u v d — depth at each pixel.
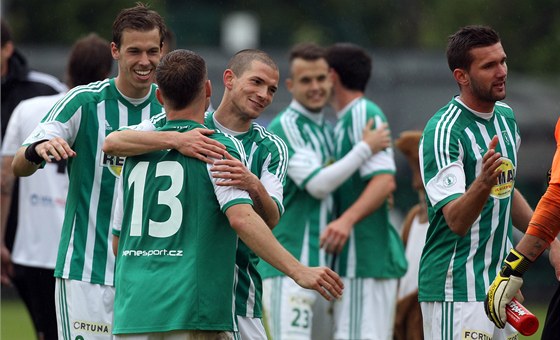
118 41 21.70
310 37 92.00
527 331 19.42
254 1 94.62
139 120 22.36
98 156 22.08
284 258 18.23
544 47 77.81
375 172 27.98
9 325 45.38
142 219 18.78
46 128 21.45
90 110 22.00
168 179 18.70
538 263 55.84
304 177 27.72
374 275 28.17
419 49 82.12
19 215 28.45
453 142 20.73
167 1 92.06
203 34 91.31
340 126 28.98
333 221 28.27
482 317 20.84
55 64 64.75
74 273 22.03
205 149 18.62
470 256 20.91
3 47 29.80
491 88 20.61
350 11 91.00
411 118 62.56
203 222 18.56
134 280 18.56
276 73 21.56
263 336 21.88
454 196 20.31
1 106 30.22
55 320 28.52
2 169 28.12
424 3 82.88
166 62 19.05
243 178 18.50
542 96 64.94
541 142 60.97
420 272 21.64
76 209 22.16
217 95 62.38
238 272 21.28
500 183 21.02
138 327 18.28
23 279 28.59
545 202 19.20
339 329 28.22
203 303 18.38
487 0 80.00
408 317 28.84
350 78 28.94
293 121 28.42
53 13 86.75
